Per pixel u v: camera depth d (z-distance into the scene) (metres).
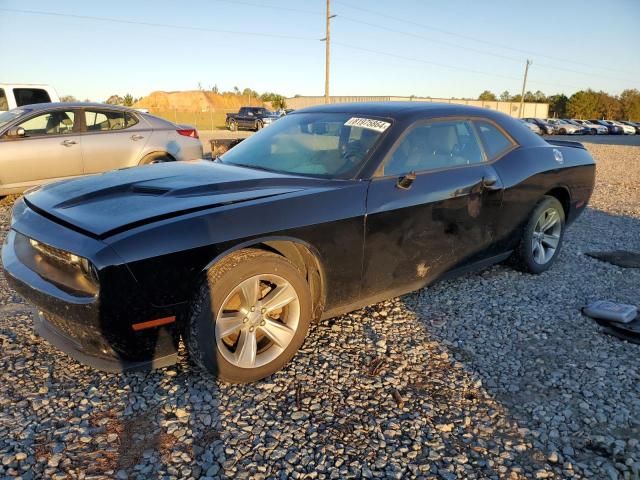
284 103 63.03
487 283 4.32
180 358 2.93
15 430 2.27
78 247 2.28
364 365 2.93
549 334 3.40
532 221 4.28
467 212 3.64
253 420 2.40
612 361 3.06
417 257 3.39
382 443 2.27
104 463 2.09
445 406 2.56
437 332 3.38
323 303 3.01
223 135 26.95
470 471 2.11
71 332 2.45
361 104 3.88
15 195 7.85
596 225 6.82
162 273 2.33
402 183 3.16
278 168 3.40
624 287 4.35
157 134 7.87
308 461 2.14
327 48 35.56
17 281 2.60
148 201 2.61
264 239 2.63
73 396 2.54
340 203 2.91
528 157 4.16
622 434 2.38
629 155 18.86
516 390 2.72
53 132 6.98
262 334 2.81
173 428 2.33
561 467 2.15
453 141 3.71
